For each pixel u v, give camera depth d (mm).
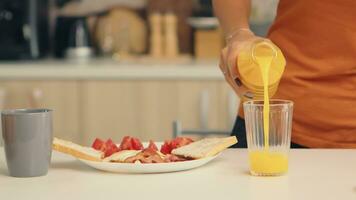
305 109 1679
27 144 1265
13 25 3312
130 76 3166
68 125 3197
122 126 3199
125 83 3176
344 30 1639
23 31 3328
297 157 1429
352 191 1138
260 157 1249
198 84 3174
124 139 1435
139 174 1286
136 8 3680
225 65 1475
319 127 1677
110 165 1279
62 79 3168
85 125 3197
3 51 3318
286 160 1271
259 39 1403
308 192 1135
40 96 3168
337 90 1655
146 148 1409
